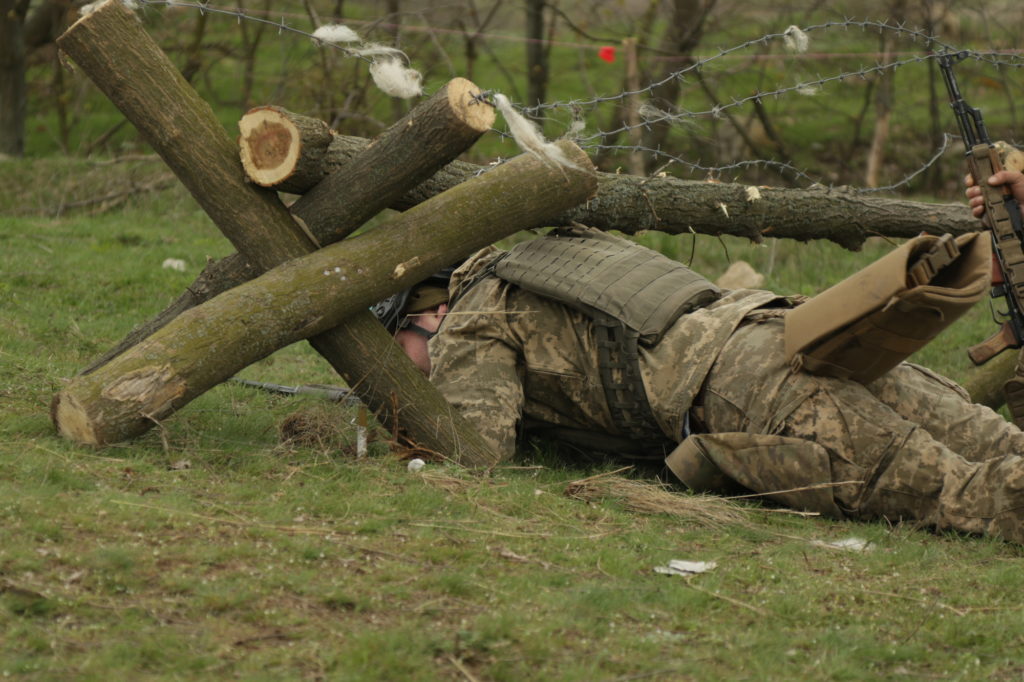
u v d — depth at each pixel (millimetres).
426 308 7984
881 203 9586
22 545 5051
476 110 6570
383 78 7492
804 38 9180
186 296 7723
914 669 4672
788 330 6789
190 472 6414
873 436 6570
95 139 24906
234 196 6793
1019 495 6164
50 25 22984
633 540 5980
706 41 22000
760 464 6695
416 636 4531
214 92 23828
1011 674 4637
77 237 14844
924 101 25234
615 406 7297
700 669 4469
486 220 7027
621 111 17734
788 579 5570
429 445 7086
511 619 4734
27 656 4191
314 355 10586
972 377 9508
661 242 15109
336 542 5527
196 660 4230
